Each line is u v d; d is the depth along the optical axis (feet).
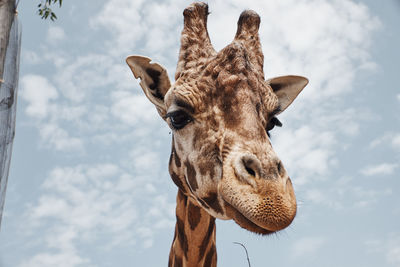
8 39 11.40
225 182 11.72
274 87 18.17
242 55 13.84
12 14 11.69
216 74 13.85
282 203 10.85
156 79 16.81
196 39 15.66
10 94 11.31
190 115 13.93
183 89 14.16
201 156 13.57
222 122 13.17
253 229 11.62
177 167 15.83
